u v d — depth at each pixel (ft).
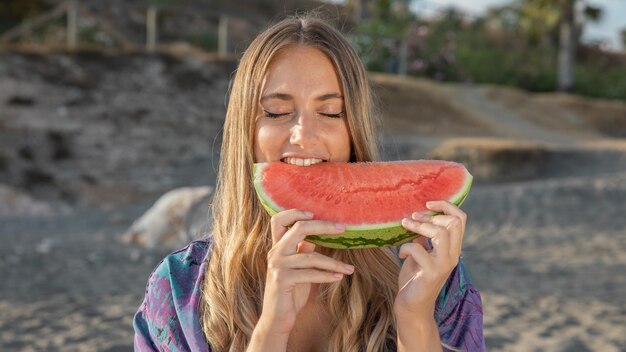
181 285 5.67
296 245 4.86
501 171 53.16
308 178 5.41
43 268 25.00
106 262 26.05
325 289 5.75
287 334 4.98
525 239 32.07
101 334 17.26
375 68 83.15
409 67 87.71
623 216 36.88
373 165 5.55
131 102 57.88
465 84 91.04
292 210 4.97
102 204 45.09
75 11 65.87
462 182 5.55
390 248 6.07
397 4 106.11
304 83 5.43
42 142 50.85
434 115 70.79
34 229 34.81
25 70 57.06
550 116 79.97
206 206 29.50
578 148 60.39
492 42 121.80
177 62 64.18
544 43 127.03
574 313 19.93
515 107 79.97
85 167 49.73
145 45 73.87
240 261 5.61
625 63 137.69
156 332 5.56
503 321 18.92
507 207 38.68
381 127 7.39
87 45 65.41
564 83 100.83
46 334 17.29
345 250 5.77
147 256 26.99
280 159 5.55
